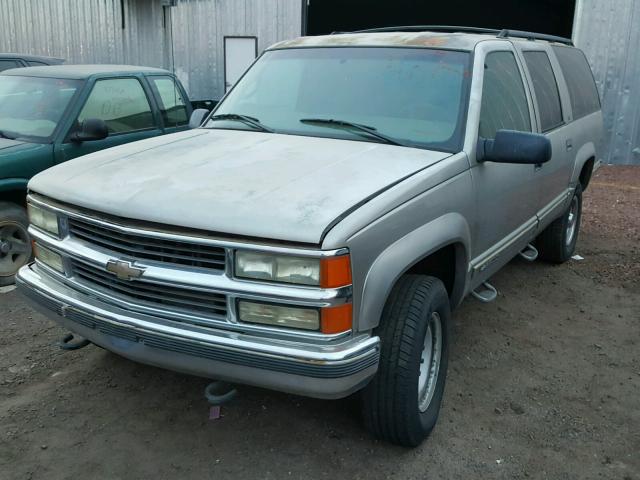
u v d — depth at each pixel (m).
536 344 4.51
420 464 3.15
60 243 3.13
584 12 11.20
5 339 4.36
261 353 2.58
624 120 11.48
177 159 3.34
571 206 6.07
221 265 2.65
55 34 14.81
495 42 4.31
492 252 4.04
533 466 3.16
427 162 3.31
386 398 2.96
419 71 3.92
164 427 3.40
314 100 4.02
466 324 4.82
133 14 13.87
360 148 3.48
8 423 3.38
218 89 13.58
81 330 3.06
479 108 3.71
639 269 6.17
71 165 3.43
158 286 2.77
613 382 4.00
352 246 2.56
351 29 16.30
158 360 2.82
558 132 5.09
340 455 3.20
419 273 3.63
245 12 12.95
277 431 3.39
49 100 5.93
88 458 3.13
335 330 2.56
